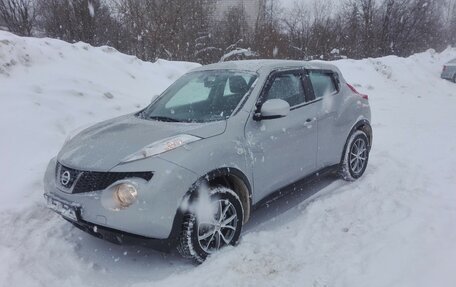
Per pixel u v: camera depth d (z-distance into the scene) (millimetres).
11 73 8086
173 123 4266
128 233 3508
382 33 30281
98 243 4273
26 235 4305
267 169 4328
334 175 6047
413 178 5844
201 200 3676
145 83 10578
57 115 7098
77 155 3906
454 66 20078
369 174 6055
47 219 4648
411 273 3381
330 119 5250
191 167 3615
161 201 3461
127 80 10203
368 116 6125
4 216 4520
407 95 15930
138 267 3879
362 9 30000
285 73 4852
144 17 20797
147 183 3480
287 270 3625
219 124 4059
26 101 7117
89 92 8406
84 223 3631
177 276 3631
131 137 3982
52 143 6359
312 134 4918
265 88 4516
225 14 24594
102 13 22375
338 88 5633
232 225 4016
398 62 20344
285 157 4543
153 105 4965
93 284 3643
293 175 4707
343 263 3660
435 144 7910
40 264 3867
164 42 20828
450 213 4578
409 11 30672
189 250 3664
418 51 32312
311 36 26641
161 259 3994
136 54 21406
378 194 5281
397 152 7355
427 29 33125
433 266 3441
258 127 4273
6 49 8453
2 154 5801
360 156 5957
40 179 5312
